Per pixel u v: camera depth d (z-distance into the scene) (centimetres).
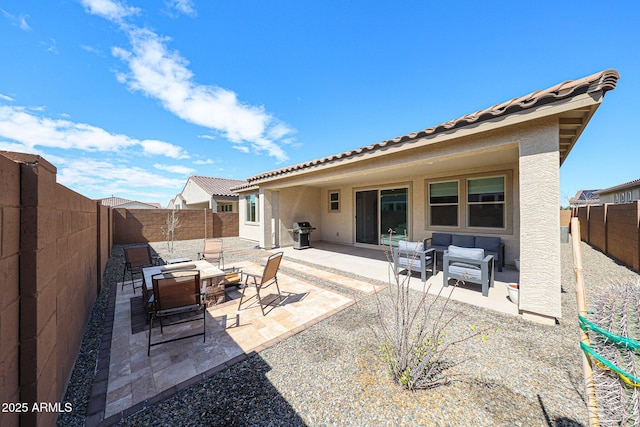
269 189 1038
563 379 241
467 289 505
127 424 194
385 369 258
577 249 157
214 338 322
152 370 258
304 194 1166
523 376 246
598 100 285
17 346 144
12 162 140
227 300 459
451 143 445
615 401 120
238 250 1020
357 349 296
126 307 428
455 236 709
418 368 231
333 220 1172
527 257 360
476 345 300
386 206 952
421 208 835
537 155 348
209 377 248
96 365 269
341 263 760
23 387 148
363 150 567
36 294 152
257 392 228
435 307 414
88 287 385
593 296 155
